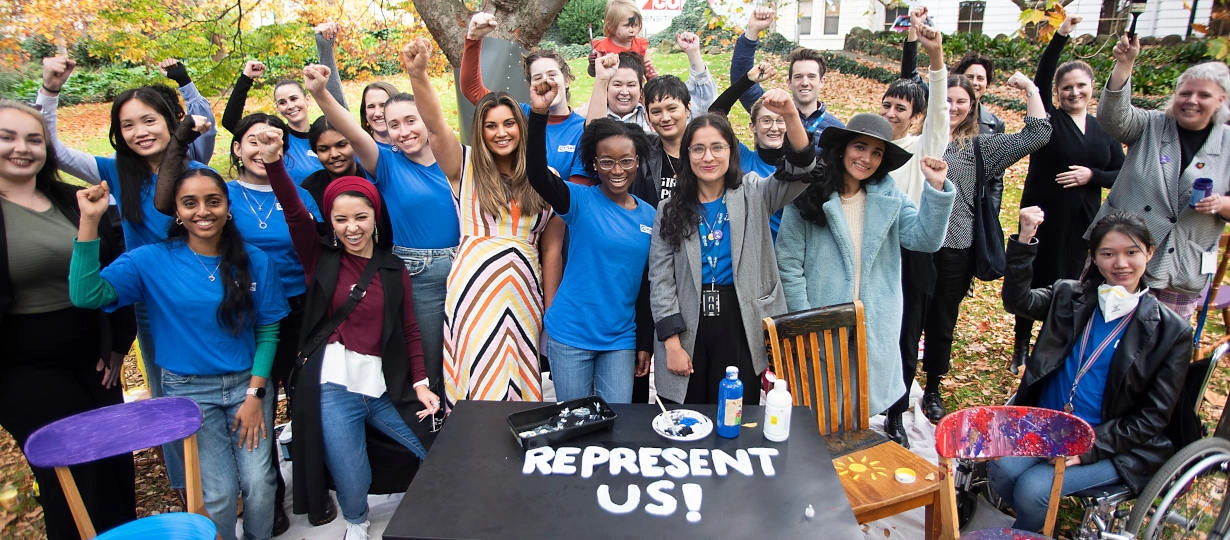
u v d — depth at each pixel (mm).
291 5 6883
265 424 2787
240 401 2721
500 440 2332
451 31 4992
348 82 12414
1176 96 3326
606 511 1950
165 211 2600
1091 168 4008
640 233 2920
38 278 2551
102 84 12461
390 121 3029
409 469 2988
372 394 2793
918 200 3709
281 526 3008
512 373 2936
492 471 2146
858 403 2857
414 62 2705
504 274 2936
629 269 2914
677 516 1925
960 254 3668
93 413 2199
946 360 3869
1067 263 4125
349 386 2758
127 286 2535
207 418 2666
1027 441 2338
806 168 2699
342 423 2785
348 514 2889
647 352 3096
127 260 2541
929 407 3945
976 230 3662
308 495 2812
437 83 12344
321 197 3312
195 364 2623
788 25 14797
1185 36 12070
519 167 2955
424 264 3131
